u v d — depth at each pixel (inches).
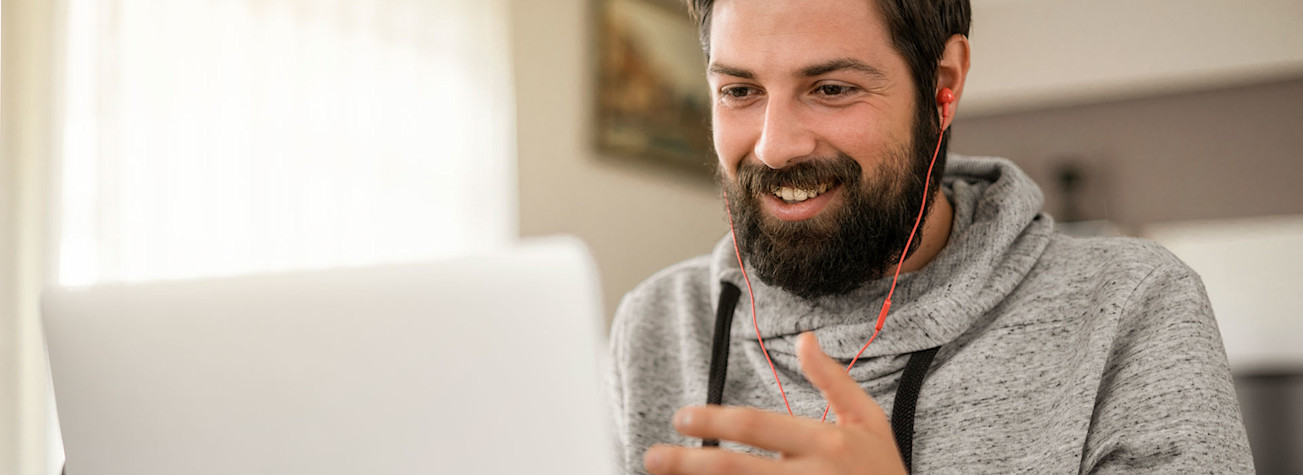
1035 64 178.2
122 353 25.9
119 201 79.1
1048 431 34.4
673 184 145.6
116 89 79.2
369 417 23.7
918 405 36.0
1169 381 32.9
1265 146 164.1
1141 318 35.1
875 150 35.4
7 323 71.0
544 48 123.0
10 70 72.1
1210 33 168.1
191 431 25.3
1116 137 173.2
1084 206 173.5
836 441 21.3
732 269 41.9
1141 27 172.6
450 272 23.3
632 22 134.1
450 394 23.2
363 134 99.0
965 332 36.8
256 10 89.9
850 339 37.1
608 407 44.3
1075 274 37.4
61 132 75.4
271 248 90.3
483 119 112.3
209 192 85.8
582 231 127.2
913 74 36.1
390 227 101.3
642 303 45.4
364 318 23.8
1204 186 167.0
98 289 26.5
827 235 36.1
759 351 40.3
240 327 24.8
